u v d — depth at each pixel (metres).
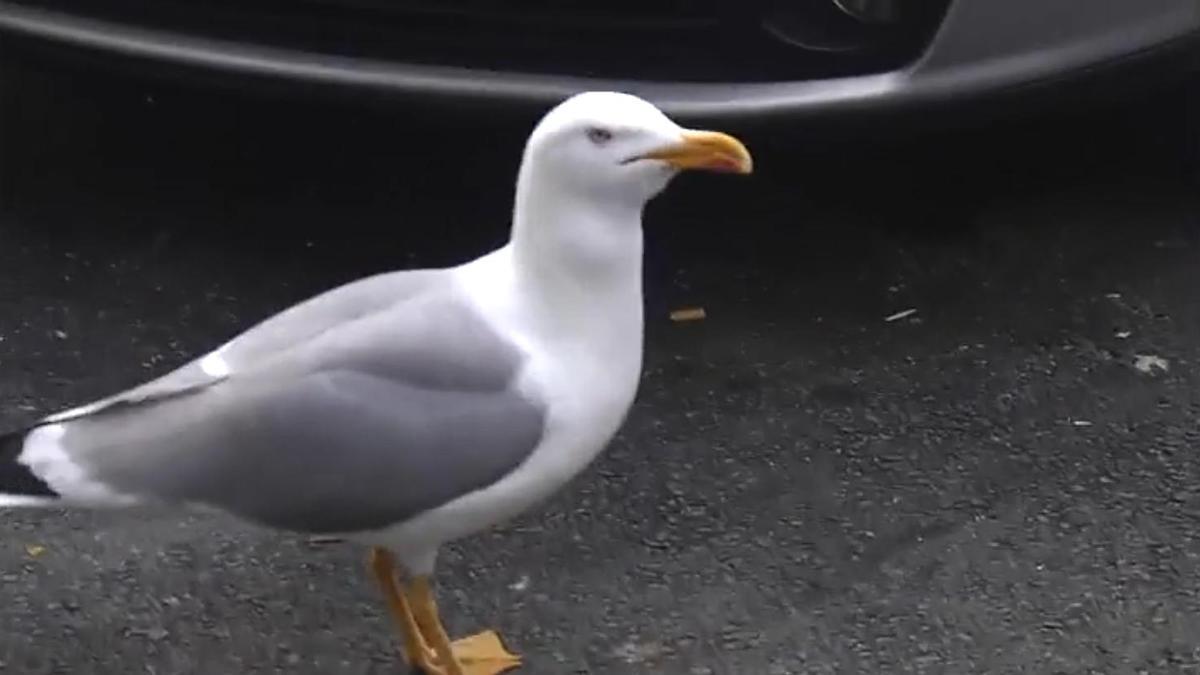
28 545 3.32
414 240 4.19
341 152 4.49
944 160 4.46
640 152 2.67
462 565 3.29
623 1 3.71
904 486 3.48
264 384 2.73
